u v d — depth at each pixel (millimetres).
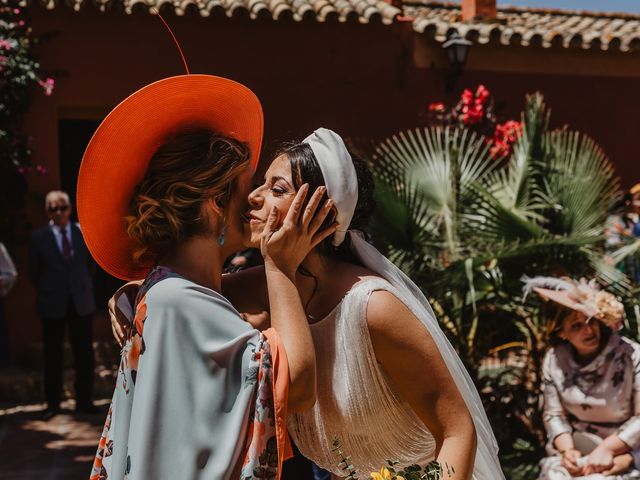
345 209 2027
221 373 1731
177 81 1903
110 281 10398
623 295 5934
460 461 1956
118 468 1746
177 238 1876
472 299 5770
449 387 2010
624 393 4188
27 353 9195
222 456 1690
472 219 6281
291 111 10383
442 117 9086
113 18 9750
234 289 2318
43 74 9570
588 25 13188
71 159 10266
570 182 6500
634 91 11422
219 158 1895
